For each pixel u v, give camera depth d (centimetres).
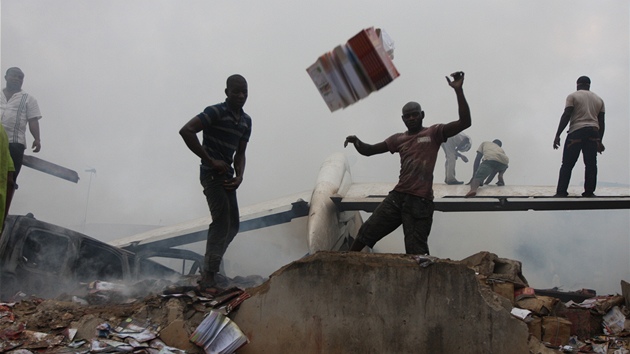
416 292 420
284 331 426
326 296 428
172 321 422
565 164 802
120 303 496
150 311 437
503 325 411
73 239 629
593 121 769
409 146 501
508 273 539
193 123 445
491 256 546
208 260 461
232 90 465
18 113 631
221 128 467
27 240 570
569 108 766
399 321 416
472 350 407
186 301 443
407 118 506
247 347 426
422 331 412
